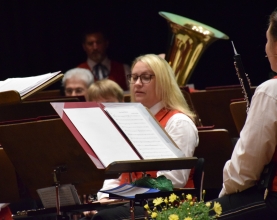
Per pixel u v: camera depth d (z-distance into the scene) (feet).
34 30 79.77
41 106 42.47
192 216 27.14
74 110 32.07
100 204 34.96
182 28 57.62
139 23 81.25
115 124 32.45
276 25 30.63
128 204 35.68
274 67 31.12
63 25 80.59
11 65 79.20
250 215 30.48
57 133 33.91
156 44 81.25
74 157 34.30
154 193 29.81
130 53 81.66
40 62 80.07
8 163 37.22
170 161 30.66
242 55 77.97
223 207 30.94
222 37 57.77
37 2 79.66
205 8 79.20
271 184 30.30
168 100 39.91
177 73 58.23
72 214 40.45
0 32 78.69
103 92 46.16
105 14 82.28
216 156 40.47
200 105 49.96
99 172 34.58
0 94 33.24
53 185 34.81
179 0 79.92
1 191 37.68
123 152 31.14
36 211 34.68
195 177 38.27
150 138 32.32
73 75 56.34
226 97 49.52
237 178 30.48
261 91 30.12
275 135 29.73
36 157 34.35
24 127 33.83
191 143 38.45
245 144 29.96
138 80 39.96
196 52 57.93
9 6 78.84
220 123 50.03
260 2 77.30
